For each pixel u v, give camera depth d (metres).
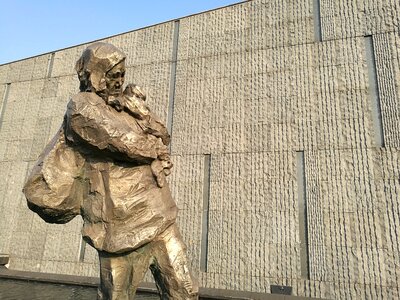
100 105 3.22
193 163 11.91
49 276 11.52
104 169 3.25
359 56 10.80
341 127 10.42
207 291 9.88
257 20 12.45
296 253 9.93
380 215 9.38
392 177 9.53
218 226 10.95
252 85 11.86
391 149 9.72
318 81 11.04
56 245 13.03
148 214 3.21
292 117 11.05
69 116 3.16
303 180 10.45
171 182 12.01
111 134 3.08
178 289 3.21
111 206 3.13
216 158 11.62
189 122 12.37
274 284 9.91
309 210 10.10
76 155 3.36
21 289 10.12
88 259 12.40
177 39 13.62
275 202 10.54
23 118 15.57
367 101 10.36
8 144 15.45
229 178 11.26
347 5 11.32
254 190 10.87
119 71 3.40
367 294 8.98
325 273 9.48
